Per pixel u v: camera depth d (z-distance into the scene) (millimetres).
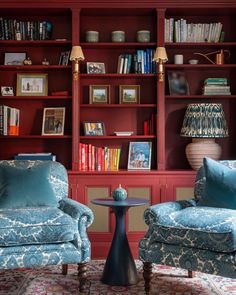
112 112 4945
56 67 4707
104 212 4488
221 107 4625
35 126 4941
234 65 4695
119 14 4852
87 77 4879
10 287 3373
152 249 3123
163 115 4633
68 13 4816
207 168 3514
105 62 4934
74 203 3443
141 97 4941
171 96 4703
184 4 4598
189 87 4934
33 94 4883
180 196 4488
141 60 4727
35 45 4859
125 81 4934
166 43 4684
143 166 4723
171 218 3086
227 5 4598
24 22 4734
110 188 4496
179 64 4723
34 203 3531
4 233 2975
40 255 3037
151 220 3174
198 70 4934
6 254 2984
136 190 4496
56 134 4770
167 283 3492
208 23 4926
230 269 2797
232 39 4938
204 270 2902
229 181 3369
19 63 4895
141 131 4922
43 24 4719
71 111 4914
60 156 4934
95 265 4070
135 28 4934
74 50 4402
